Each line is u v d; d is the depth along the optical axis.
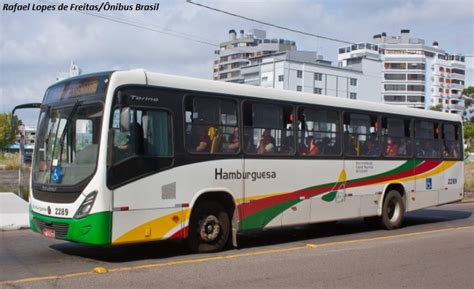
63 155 9.66
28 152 40.91
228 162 10.95
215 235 10.88
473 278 9.04
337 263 10.09
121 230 9.29
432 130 16.56
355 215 13.81
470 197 28.48
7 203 14.38
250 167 11.34
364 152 14.12
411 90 142.75
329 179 13.06
